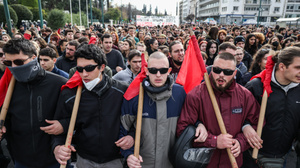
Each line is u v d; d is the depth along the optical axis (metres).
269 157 1.96
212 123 1.73
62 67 3.56
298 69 1.64
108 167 1.82
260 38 5.90
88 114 1.72
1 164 2.43
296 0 59.75
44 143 1.87
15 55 1.65
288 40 5.96
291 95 1.85
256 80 1.98
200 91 1.76
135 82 1.75
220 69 1.61
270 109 1.87
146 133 1.68
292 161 3.15
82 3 46.53
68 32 6.82
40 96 1.83
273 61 1.86
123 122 1.76
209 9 77.69
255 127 1.78
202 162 1.67
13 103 1.81
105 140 1.73
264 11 60.50
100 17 51.88
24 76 1.71
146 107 1.68
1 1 19.05
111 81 1.81
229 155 1.64
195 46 1.87
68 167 2.16
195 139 1.64
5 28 14.97
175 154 1.66
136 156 1.61
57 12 19.05
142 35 9.21
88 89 1.70
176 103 1.73
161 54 1.63
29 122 1.81
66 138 1.75
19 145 1.86
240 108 1.71
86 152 1.79
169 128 1.71
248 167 2.20
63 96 1.77
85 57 1.58
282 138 1.89
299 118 1.86
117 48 5.92
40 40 4.95
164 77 1.60
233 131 1.70
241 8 59.97
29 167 1.91
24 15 20.73
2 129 1.73
